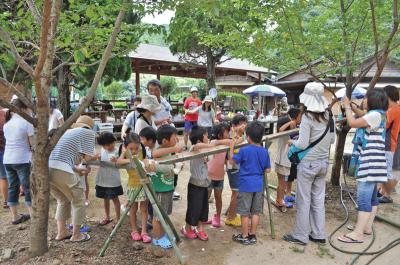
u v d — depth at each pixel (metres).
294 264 3.62
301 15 5.18
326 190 5.98
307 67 5.63
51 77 3.18
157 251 3.65
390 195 6.05
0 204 5.08
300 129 3.97
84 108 3.22
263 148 4.07
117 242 3.84
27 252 3.49
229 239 4.16
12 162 4.15
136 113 4.86
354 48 5.47
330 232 4.45
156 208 3.33
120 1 3.59
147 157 3.84
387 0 5.32
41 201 3.32
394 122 5.21
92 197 5.58
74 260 3.33
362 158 4.12
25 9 4.29
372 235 4.38
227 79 23.98
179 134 13.78
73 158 3.60
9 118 4.26
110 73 10.28
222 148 3.82
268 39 5.14
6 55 3.88
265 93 14.60
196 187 3.93
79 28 3.74
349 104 4.30
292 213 5.09
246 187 3.95
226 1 4.08
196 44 11.52
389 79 15.16
